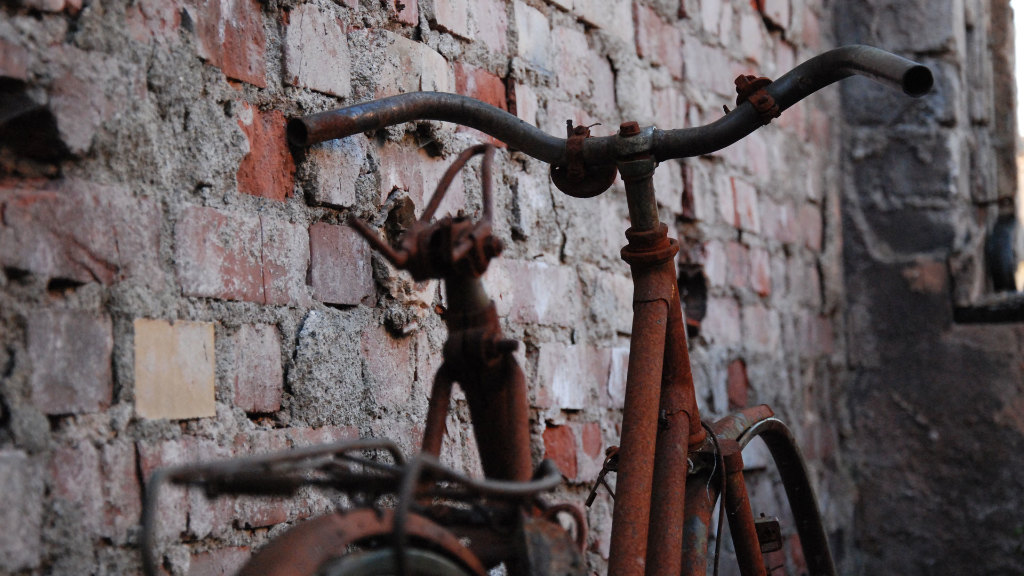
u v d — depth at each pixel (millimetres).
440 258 1123
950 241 3936
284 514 1469
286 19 1563
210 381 1362
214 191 1398
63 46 1188
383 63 1773
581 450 2303
